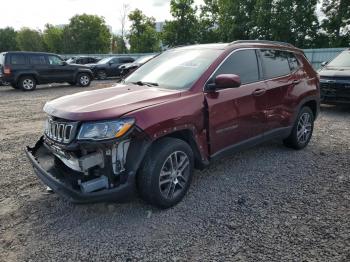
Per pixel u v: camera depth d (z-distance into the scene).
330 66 9.08
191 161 3.56
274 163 4.75
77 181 2.97
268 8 28.92
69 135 2.95
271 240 2.90
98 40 62.47
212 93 3.70
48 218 3.28
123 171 3.03
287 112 4.86
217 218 3.26
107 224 3.17
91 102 3.22
